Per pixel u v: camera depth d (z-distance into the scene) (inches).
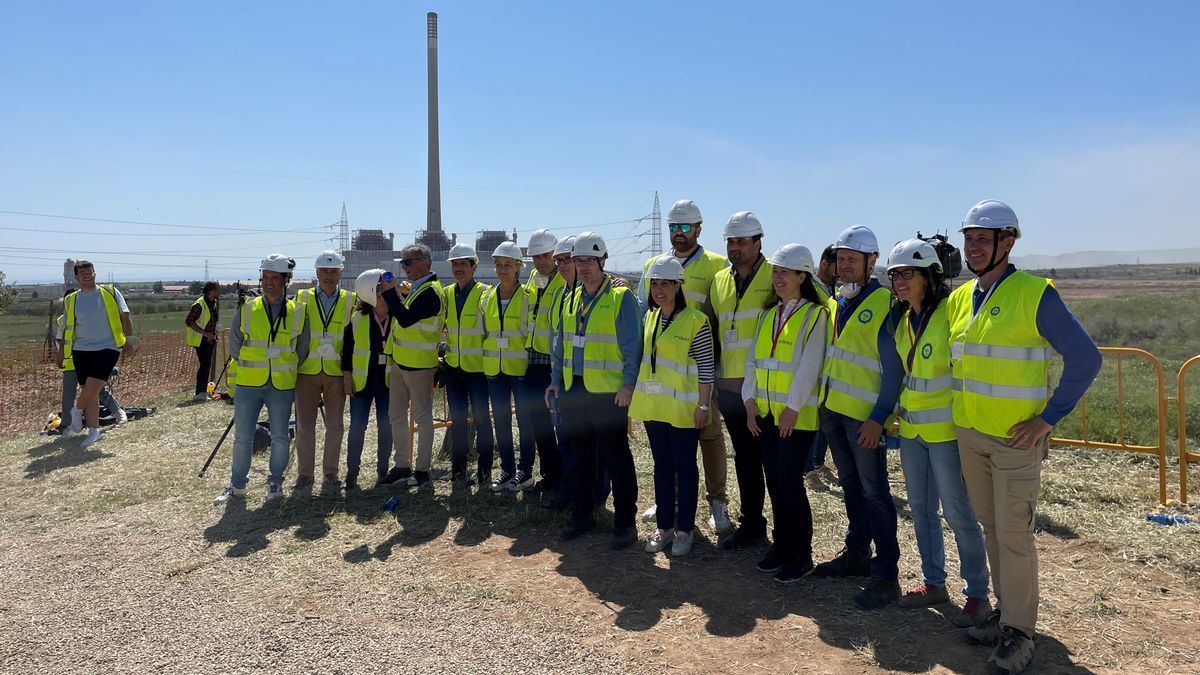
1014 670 133.3
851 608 162.9
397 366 267.0
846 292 170.1
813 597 169.0
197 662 147.6
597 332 203.8
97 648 154.5
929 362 150.7
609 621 160.2
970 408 139.9
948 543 202.2
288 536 221.3
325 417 273.4
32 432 401.4
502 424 258.5
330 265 266.2
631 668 140.5
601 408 202.7
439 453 321.7
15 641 158.1
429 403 270.5
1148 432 309.4
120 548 214.1
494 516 234.7
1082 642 145.3
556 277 247.6
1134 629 149.9
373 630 159.2
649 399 193.8
